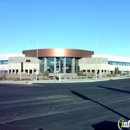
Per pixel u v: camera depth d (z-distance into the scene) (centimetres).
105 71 8738
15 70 7962
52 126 835
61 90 2484
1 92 2222
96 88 2842
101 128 820
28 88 2783
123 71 10331
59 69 7712
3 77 5541
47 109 1207
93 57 8738
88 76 7212
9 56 8500
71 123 888
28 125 846
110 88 2861
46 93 2125
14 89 2616
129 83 4141
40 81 4681
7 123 876
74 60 8475
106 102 1522
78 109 1220
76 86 3225
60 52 8194
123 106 1348
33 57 8369
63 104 1401
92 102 1512
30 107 1271
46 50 8156
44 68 8312
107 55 9212
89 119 966
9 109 1200
